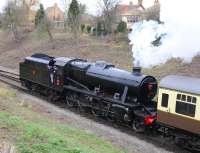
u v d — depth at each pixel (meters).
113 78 21.75
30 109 23.27
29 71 30.75
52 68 27.20
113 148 16.64
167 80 18.27
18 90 31.39
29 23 76.62
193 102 16.67
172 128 17.92
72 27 57.59
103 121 22.47
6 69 45.50
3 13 68.69
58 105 26.41
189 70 31.38
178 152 17.38
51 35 53.81
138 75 20.69
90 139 17.36
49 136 14.52
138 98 20.36
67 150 12.89
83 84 24.77
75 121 21.67
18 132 14.27
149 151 17.22
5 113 18.05
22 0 73.00
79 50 46.47
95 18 64.44
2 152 10.92
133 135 19.80
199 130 16.41
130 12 75.81
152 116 19.34
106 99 22.02
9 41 65.50
